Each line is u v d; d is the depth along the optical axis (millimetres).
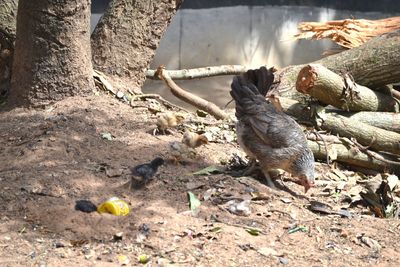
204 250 5863
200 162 7543
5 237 5895
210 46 16844
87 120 8297
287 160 7023
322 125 8758
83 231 5996
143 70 10117
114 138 7926
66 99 8852
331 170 8219
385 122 9180
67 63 8820
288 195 7133
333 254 6043
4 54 9852
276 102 8914
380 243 6332
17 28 8898
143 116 8750
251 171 7371
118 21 10055
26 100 8797
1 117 8641
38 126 8156
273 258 5855
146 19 10141
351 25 11352
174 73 11797
